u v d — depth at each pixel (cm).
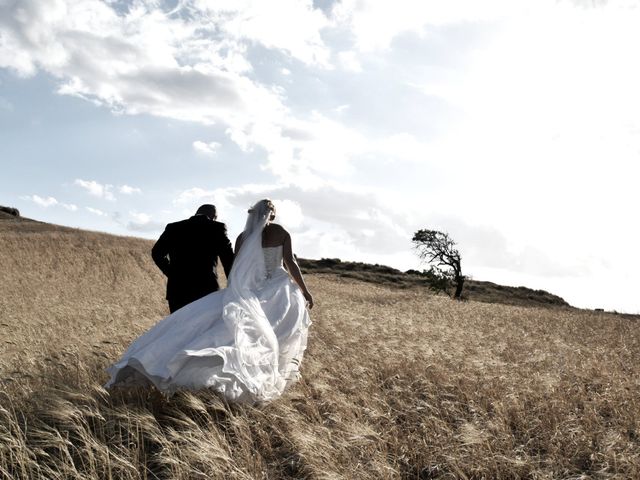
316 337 938
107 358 636
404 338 924
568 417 517
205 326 515
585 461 448
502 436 467
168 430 454
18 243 3672
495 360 729
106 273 3069
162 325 520
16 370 602
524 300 5109
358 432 445
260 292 559
